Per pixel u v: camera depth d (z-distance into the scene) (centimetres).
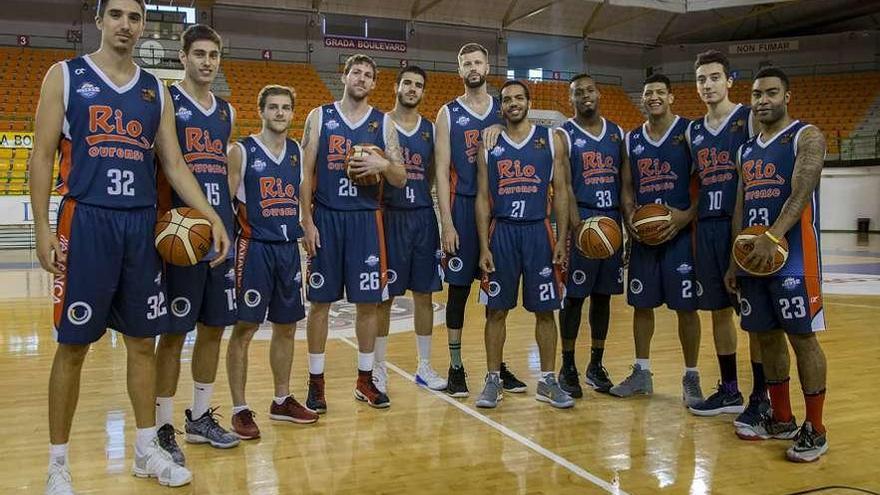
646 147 396
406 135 421
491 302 383
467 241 414
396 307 759
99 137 248
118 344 546
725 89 361
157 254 265
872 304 756
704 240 364
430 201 432
